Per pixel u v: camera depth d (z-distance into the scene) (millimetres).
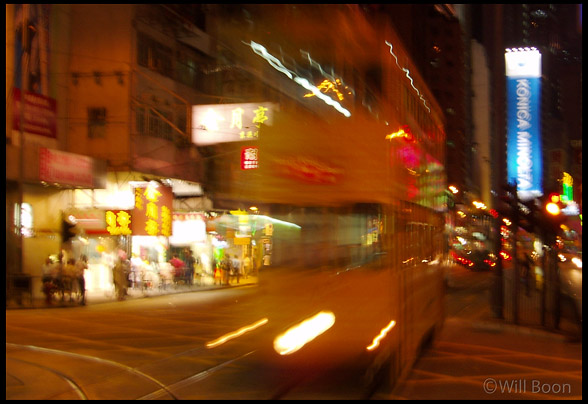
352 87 8000
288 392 7789
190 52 31094
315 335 7688
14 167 21656
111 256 27578
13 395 8141
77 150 26953
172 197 28891
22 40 23156
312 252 7871
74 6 27234
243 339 12766
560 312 14883
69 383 8906
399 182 8258
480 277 35531
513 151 88375
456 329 15000
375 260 7672
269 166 8188
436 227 12586
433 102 12164
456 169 86188
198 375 9320
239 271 34781
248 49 26766
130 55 27078
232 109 24094
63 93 26781
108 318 17906
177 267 30094
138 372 9688
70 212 26000
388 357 7512
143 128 28000
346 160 7859
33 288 23469
